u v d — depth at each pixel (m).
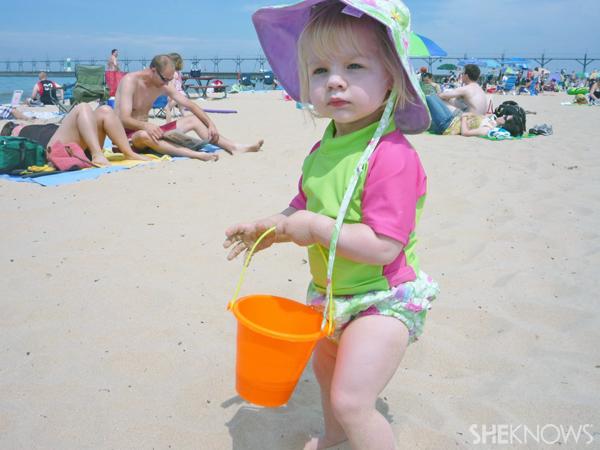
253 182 5.37
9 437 1.96
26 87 37.75
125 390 2.23
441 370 2.39
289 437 1.99
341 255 1.63
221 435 1.99
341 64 1.67
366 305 1.67
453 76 36.12
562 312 2.85
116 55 16.16
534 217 4.34
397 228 1.60
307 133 9.18
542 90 31.66
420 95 1.70
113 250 3.62
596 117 12.90
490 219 4.29
